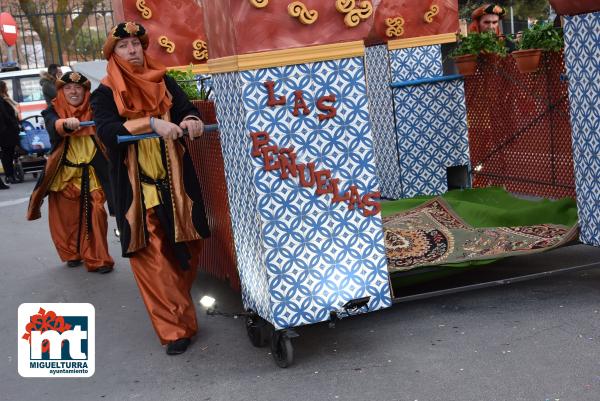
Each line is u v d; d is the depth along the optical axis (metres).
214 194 5.20
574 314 4.61
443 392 3.78
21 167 15.84
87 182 7.09
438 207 6.64
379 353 4.37
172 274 4.80
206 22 4.50
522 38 6.94
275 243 4.16
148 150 4.72
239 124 4.16
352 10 4.10
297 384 4.07
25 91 18.05
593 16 4.66
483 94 7.86
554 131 6.95
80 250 7.22
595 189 4.86
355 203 4.27
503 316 4.71
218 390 4.13
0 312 6.14
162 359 4.73
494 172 7.86
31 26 25.62
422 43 8.10
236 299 5.76
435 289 5.29
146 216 4.71
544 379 3.79
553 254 5.87
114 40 4.61
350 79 4.17
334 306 4.29
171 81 4.86
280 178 4.12
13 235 9.49
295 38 4.06
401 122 8.01
